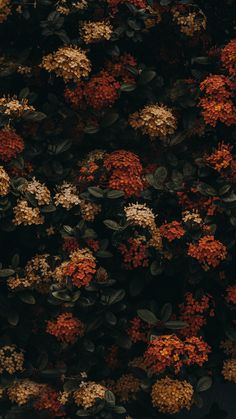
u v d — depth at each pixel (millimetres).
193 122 1906
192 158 1961
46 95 1957
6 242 1934
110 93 1863
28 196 1817
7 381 1855
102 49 1888
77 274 1776
